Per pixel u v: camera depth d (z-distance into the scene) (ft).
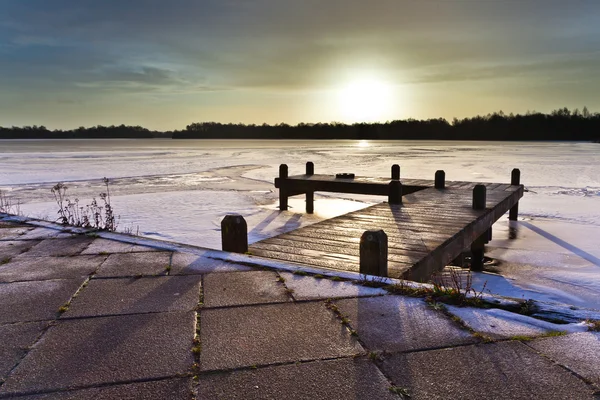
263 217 44.37
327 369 7.39
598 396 6.52
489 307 9.96
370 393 6.69
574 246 33.27
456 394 6.63
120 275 12.66
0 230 19.40
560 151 196.75
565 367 7.31
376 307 10.03
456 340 8.36
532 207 50.21
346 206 51.52
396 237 18.35
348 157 162.50
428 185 40.37
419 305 10.12
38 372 7.36
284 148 274.57
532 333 8.57
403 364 7.51
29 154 186.09
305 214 46.21
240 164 127.95
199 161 142.10
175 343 8.36
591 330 8.61
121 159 152.56
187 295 10.94
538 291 23.65
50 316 9.74
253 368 7.45
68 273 12.94
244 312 9.84
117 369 7.44
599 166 109.09
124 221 40.60
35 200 53.88
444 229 19.98
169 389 6.84
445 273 26.03
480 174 90.38
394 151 215.72
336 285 11.52
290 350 8.05
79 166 117.91
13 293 11.26
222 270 12.95
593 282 25.02
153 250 15.46
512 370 7.26
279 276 12.31
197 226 38.73
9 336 8.74
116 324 9.26
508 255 31.14
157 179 84.07
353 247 16.49
